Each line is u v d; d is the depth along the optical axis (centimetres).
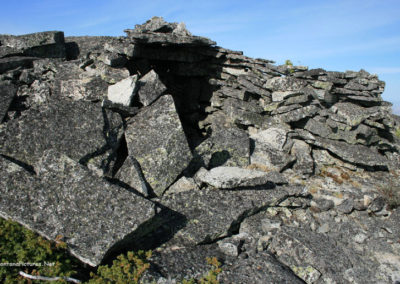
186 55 584
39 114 350
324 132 494
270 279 259
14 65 533
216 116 586
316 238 320
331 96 511
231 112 519
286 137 473
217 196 343
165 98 410
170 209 322
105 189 281
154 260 266
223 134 430
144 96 443
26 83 510
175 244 292
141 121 397
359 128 501
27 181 275
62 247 246
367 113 498
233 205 333
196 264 269
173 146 361
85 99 439
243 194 354
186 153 368
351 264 297
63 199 272
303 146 483
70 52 649
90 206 271
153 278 243
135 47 537
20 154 320
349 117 483
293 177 435
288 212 361
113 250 264
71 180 282
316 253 290
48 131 340
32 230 255
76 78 466
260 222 338
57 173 284
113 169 357
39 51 594
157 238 296
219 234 305
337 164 486
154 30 559
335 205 389
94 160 341
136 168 339
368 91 526
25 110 431
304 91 490
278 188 376
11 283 219
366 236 341
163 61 649
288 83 492
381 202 399
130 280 240
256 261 281
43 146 330
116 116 391
